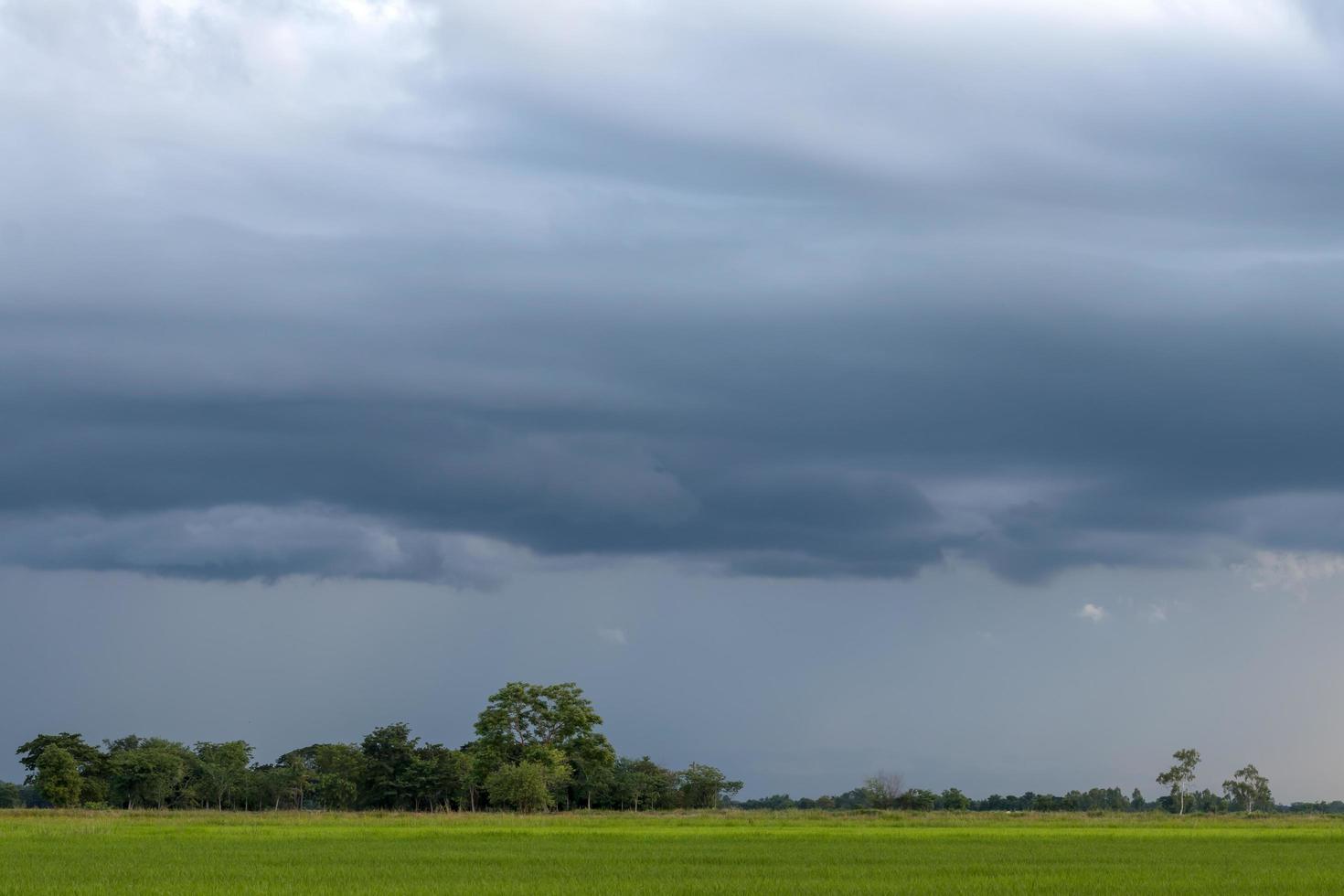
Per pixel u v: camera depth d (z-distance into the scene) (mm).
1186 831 78000
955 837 70688
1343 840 67438
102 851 55406
